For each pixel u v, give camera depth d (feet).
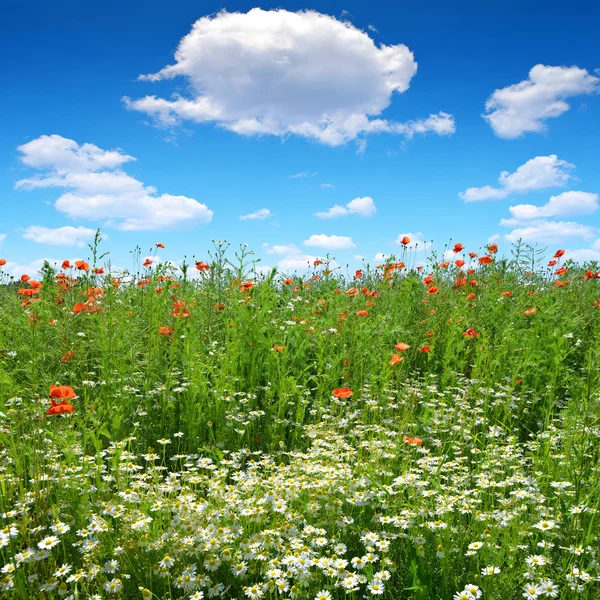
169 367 19.38
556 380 20.06
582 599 8.83
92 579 9.43
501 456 13.64
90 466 12.46
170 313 23.39
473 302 28.07
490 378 20.16
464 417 16.97
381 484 11.93
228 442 16.57
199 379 17.06
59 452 13.19
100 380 17.75
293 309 26.32
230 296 23.59
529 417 18.99
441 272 32.53
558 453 14.24
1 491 10.84
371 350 21.53
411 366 23.80
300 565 8.96
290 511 10.77
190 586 8.94
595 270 32.04
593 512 10.17
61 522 10.07
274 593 8.87
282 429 17.25
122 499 11.05
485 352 20.98
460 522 11.03
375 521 10.66
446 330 25.36
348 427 17.22
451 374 20.95
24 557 9.27
